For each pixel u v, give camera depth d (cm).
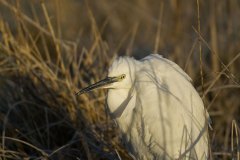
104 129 1055
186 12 1597
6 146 1034
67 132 1070
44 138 1060
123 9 1767
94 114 1079
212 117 1199
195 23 1523
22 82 1109
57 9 1163
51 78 1101
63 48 1202
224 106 1217
